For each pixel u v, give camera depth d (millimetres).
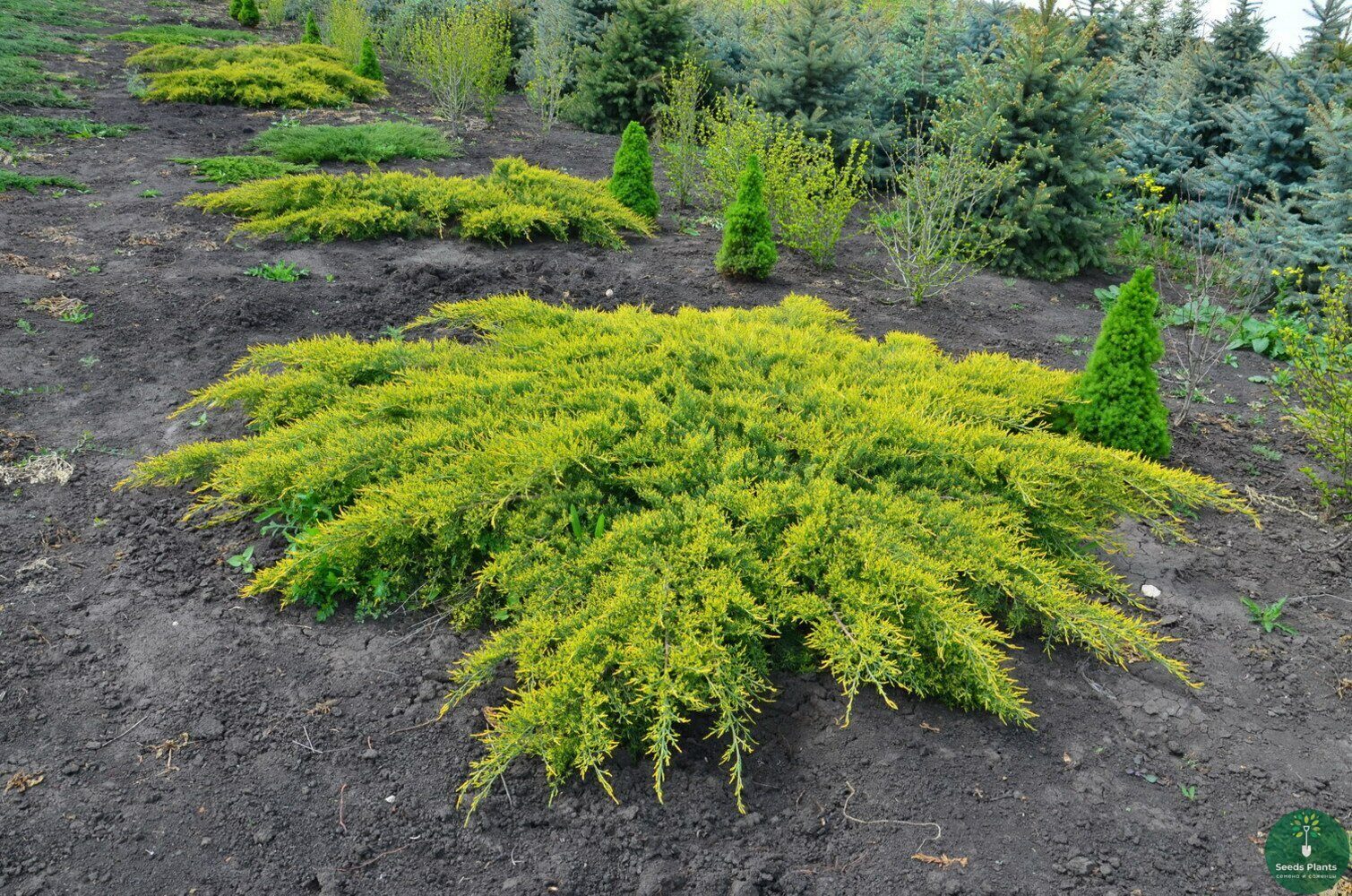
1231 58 11906
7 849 2707
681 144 10352
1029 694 3533
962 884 2719
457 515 4012
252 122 13242
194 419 5398
